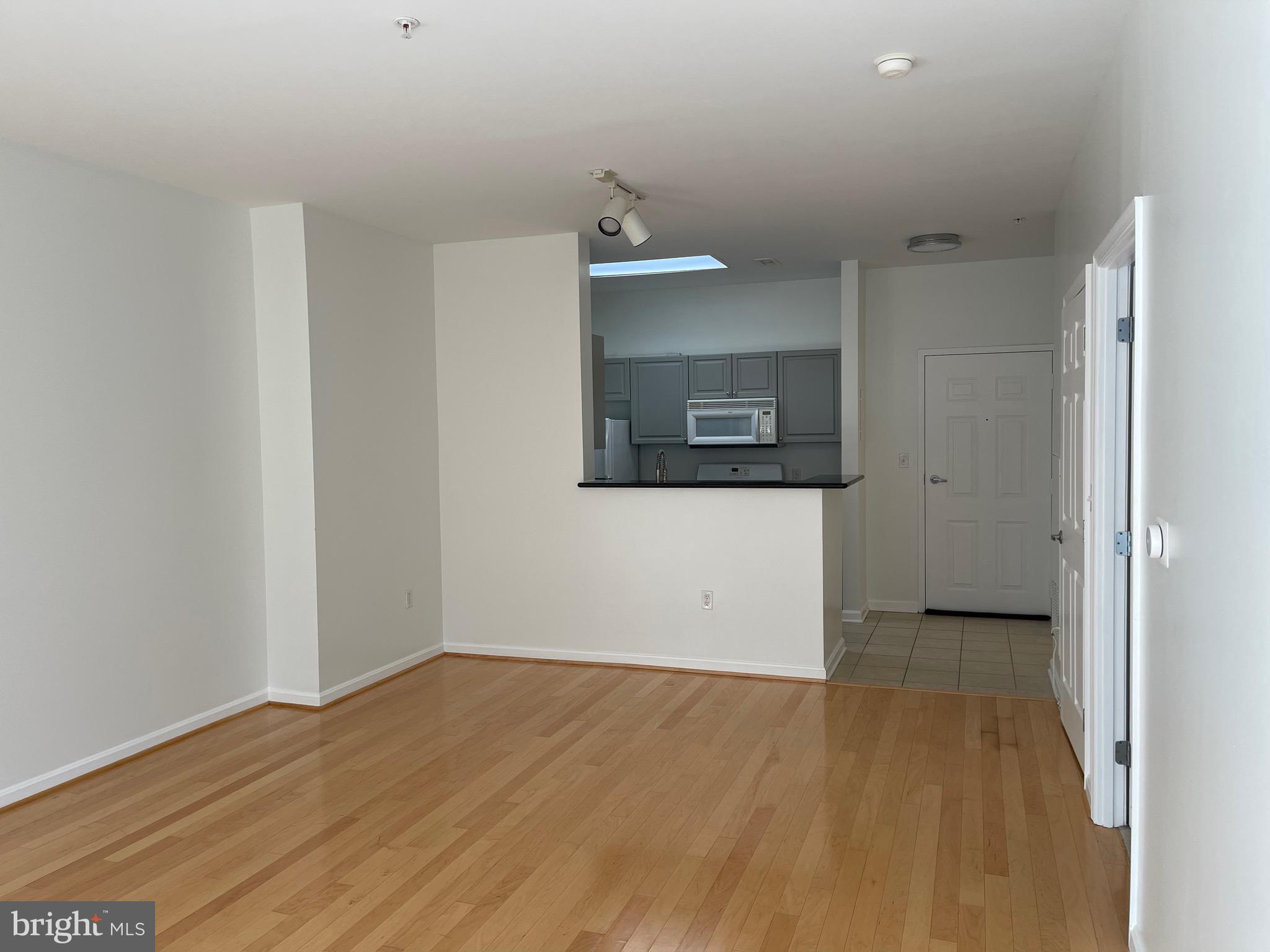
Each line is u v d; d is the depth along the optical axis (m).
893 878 2.71
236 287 4.35
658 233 5.21
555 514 5.32
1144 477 2.23
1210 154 1.58
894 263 6.30
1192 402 1.72
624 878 2.74
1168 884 1.95
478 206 4.46
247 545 4.42
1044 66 2.82
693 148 3.59
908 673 5.00
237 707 4.36
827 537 4.99
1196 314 1.69
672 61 2.74
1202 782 1.64
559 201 4.39
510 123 3.26
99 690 3.66
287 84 2.86
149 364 3.88
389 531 5.03
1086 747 3.21
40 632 3.43
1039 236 5.39
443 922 2.50
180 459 4.03
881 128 3.39
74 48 2.56
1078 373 3.48
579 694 4.68
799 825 3.08
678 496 5.10
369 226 4.86
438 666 5.29
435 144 3.47
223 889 2.70
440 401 5.49
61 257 3.50
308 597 4.46
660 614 5.16
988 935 2.40
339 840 3.02
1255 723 1.33
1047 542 6.31
